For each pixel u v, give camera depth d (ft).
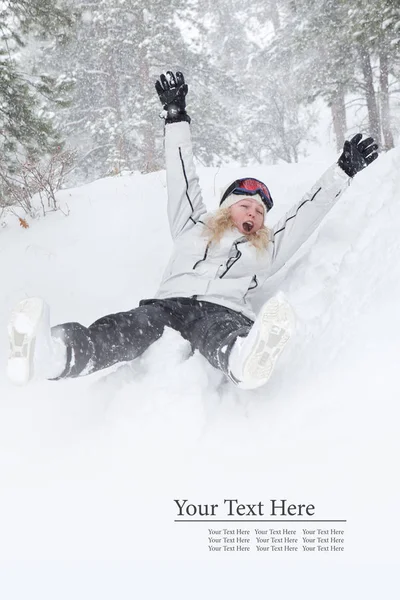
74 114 55.16
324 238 12.24
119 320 8.52
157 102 53.01
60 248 15.97
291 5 55.11
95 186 20.02
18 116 26.13
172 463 7.90
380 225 10.76
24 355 6.81
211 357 8.35
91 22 54.24
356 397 7.76
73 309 13.41
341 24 47.03
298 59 58.03
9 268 15.47
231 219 10.49
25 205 19.16
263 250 10.43
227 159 63.26
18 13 27.61
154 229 15.98
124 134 52.90
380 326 8.42
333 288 10.16
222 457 7.82
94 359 7.89
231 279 9.97
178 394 8.61
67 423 9.16
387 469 6.93
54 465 8.29
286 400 8.40
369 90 51.55
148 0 55.47
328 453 7.34
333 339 8.86
